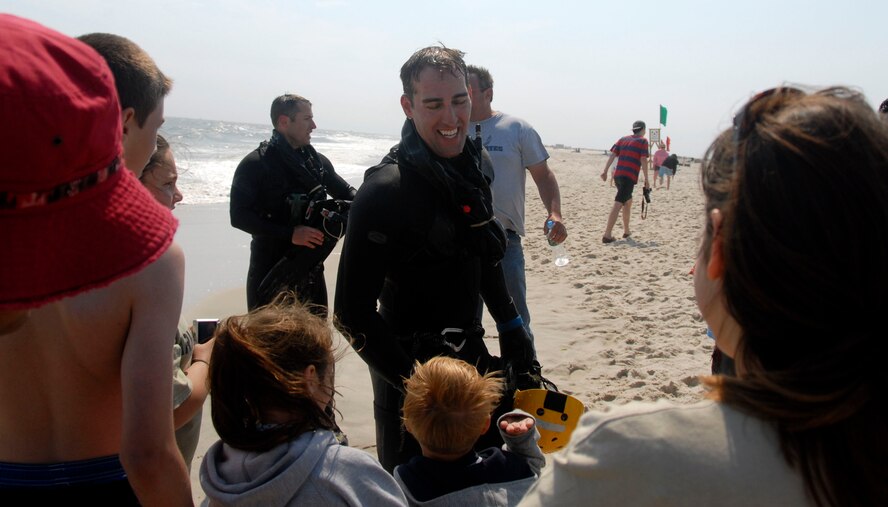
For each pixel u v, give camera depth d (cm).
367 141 10956
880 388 88
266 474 177
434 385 219
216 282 812
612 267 923
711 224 107
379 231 250
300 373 190
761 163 94
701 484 93
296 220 438
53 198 103
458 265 268
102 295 150
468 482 221
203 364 216
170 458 154
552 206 457
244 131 8631
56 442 166
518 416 245
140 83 179
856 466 88
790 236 91
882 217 88
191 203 1428
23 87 94
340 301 258
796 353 95
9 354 156
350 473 182
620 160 1105
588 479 99
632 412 101
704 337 602
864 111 95
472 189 260
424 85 257
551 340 606
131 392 151
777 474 92
